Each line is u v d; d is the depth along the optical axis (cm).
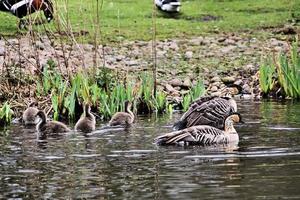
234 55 2616
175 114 1806
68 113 1784
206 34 3059
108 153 1305
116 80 1980
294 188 1049
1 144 1413
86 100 1794
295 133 1458
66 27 1998
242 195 1023
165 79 2233
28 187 1090
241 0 3688
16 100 1886
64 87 1798
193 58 2561
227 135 1382
